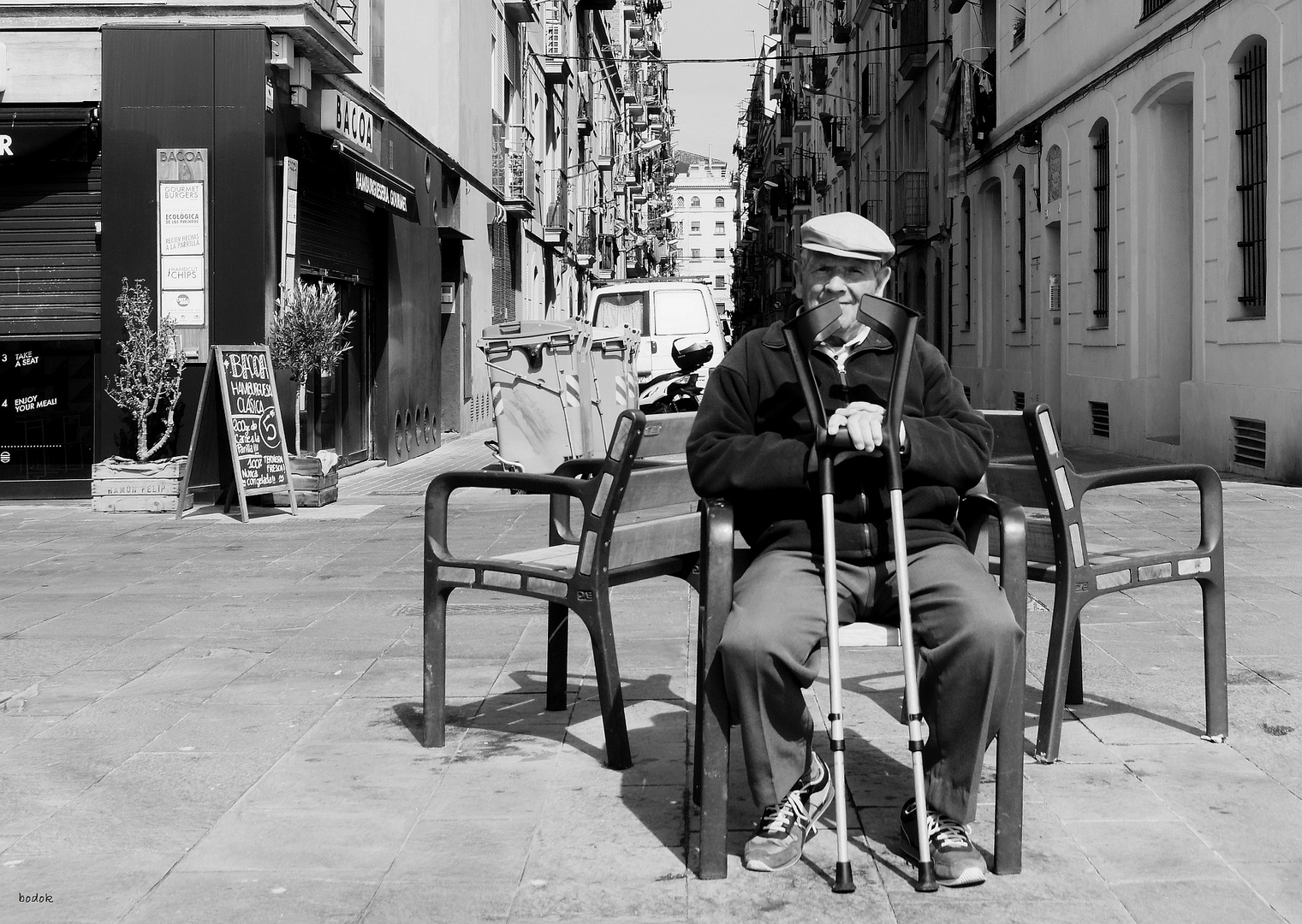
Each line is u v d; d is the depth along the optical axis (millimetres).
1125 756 4215
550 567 4234
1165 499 11055
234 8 12422
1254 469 13344
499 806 3832
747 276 102062
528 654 5812
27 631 6473
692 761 4230
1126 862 3354
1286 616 6312
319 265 14844
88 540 10016
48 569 8570
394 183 16891
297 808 3842
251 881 3299
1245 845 3451
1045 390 21609
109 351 12242
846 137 46906
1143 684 5094
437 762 4262
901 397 3332
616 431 3994
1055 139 20812
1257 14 13320
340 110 13656
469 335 24781
